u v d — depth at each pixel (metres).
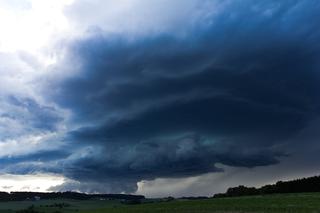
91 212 82.25
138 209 78.56
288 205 61.72
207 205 73.56
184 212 63.12
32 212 161.00
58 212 157.75
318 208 55.00
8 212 158.88
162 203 92.06
